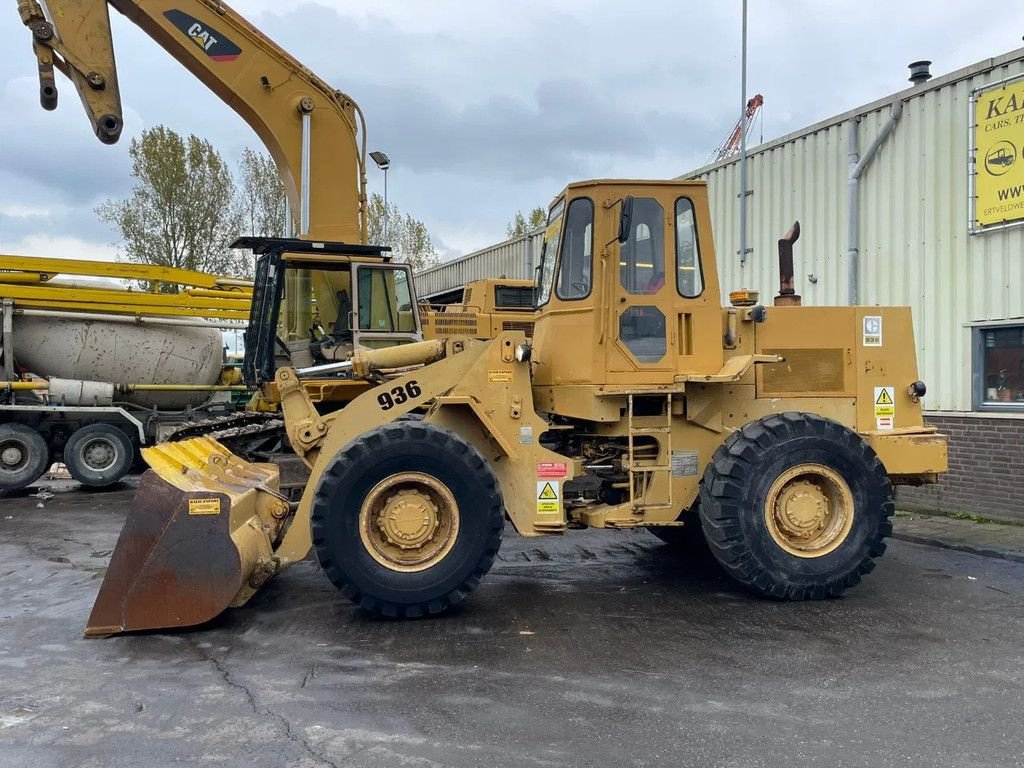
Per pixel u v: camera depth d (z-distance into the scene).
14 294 11.62
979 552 7.32
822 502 5.91
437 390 5.86
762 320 6.23
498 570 6.79
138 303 12.35
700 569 6.83
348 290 8.99
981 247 8.48
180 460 5.72
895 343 6.68
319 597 5.87
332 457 5.64
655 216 6.03
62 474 14.18
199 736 3.61
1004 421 8.27
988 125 8.32
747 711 3.89
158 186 28.89
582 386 5.98
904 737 3.61
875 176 9.66
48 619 5.34
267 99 9.35
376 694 4.09
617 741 3.57
